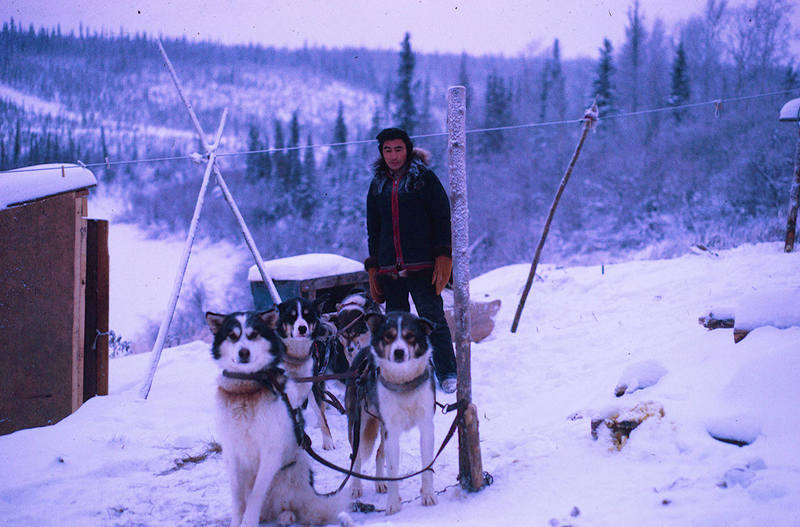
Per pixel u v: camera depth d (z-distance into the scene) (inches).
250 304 1354.6
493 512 128.5
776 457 119.0
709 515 103.3
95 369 259.0
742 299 179.3
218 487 162.4
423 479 144.4
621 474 134.3
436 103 2591.0
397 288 218.5
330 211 1696.6
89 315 258.8
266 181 1877.5
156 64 5935.0
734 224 1007.0
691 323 255.4
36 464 170.6
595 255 1128.2
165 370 294.5
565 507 122.0
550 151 1515.7
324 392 209.0
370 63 6505.9
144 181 2746.1
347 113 5270.7
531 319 346.0
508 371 261.3
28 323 234.1
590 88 1925.4
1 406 231.0
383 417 146.9
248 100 5492.1
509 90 2102.6
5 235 231.5
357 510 144.9
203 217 1802.4
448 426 205.8
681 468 127.9
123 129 4608.8
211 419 213.3
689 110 1448.1
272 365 138.8
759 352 154.8
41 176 239.1
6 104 4658.0
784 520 96.7
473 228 1314.0
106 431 197.0
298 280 277.1
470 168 1517.0
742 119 1245.1
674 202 1179.9
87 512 142.6
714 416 139.2
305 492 143.1
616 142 1423.5
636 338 263.0
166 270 1908.2
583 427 170.7
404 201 210.8
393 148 209.9
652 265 400.8
